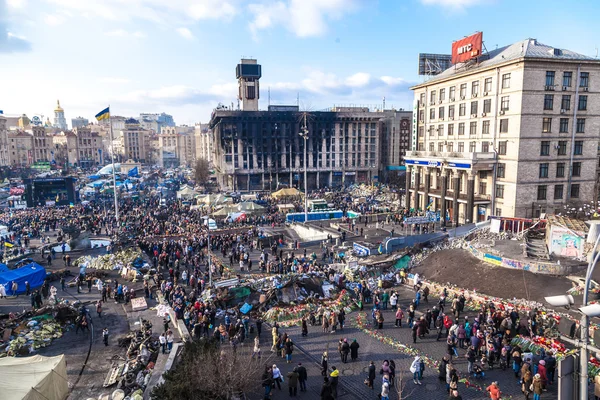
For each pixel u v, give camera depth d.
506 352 21.98
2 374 18.23
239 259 45.31
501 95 55.41
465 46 60.59
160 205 80.00
